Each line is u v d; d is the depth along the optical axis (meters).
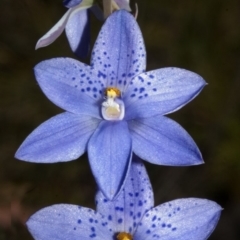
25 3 0.36
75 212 0.19
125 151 0.19
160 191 0.33
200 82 0.19
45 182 0.33
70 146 0.19
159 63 0.35
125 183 0.20
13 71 0.35
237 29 0.35
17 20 0.36
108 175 0.19
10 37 0.35
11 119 0.34
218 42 0.35
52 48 0.35
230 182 0.33
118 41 0.19
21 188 0.33
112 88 0.19
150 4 0.35
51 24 0.36
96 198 0.20
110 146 0.19
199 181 0.33
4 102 0.35
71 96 0.19
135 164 0.20
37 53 0.35
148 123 0.19
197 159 0.19
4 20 0.36
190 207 0.19
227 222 0.32
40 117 0.34
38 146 0.19
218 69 0.35
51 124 0.19
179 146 0.19
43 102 0.35
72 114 0.19
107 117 0.19
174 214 0.20
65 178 0.33
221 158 0.33
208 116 0.34
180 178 0.33
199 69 0.35
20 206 0.32
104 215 0.20
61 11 0.36
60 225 0.19
